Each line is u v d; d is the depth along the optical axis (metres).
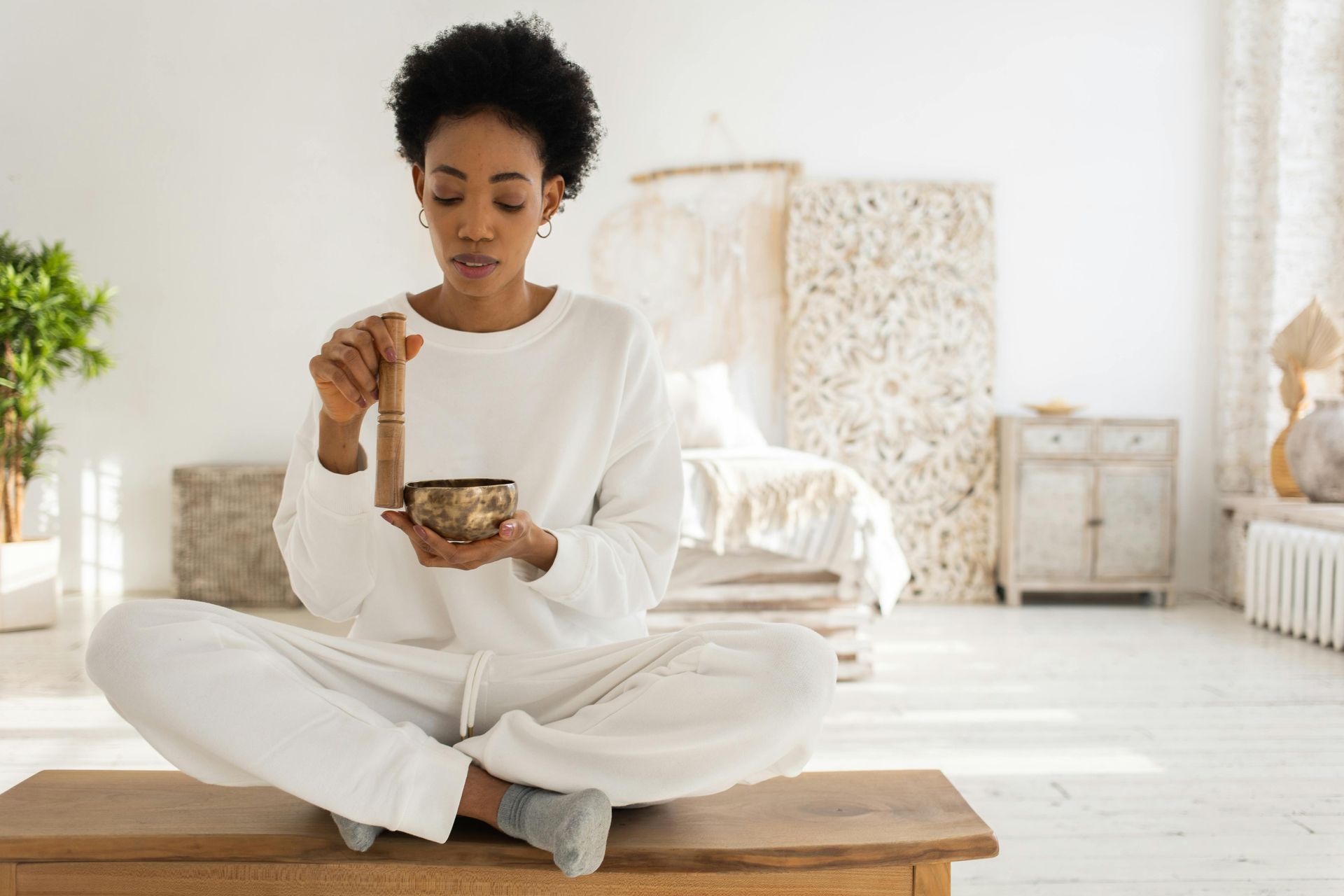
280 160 4.64
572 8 4.66
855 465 4.66
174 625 1.16
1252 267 4.75
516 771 1.20
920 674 3.28
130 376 4.59
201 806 1.31
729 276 4.71
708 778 1.17
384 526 1.38
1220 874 1.80
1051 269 4.78
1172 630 4.00
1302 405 4.29
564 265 4.71
